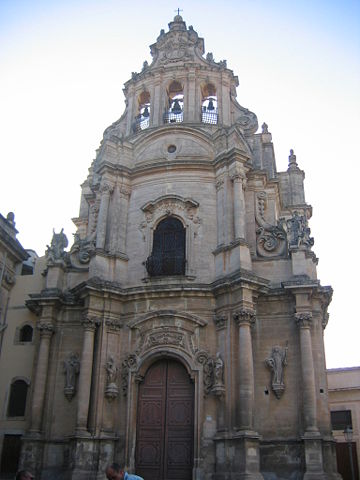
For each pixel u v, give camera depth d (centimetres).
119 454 2767
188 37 4075
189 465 2716
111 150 3475
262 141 3769
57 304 3152
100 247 3197
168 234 3241
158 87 3838
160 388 2902
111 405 2852
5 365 3253
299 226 3105
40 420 2919
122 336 2995
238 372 2706
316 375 2802
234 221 3097
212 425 2695
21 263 3656
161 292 2962
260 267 3098
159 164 3356
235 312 2802
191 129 3453
